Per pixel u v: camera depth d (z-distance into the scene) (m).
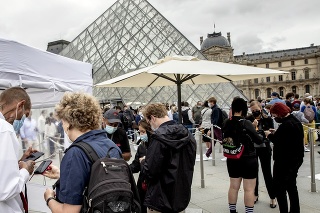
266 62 132.25
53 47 63.94
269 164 5.44
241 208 5.37
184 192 3.07
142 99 32.34
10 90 2.62
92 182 1.82
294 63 127.38
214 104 10.45
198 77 6.74
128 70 34.81
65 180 1.86
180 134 3.08
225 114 10.39
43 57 5.22
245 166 4.50
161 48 36.41
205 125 11.28
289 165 4.60
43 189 5.37
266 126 5.98
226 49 123.12
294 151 4.57
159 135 3.03
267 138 5.44
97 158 1.94
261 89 130.38
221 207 5.46
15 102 2.59
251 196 4.54
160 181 3.06
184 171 3.08
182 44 36.00
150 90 33.03
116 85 6.71
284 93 128.00
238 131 4.46
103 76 35.72
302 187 6.51
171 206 3.01
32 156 2.71
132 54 36.44
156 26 39.19
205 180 7.38
